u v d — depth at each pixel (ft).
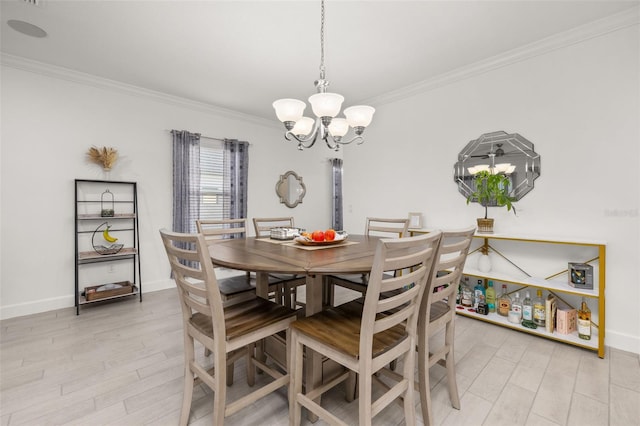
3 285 8.64
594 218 7.19
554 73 7.75
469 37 7.63
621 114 6.81
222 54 8.46
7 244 8.68
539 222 8.05
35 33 7.39
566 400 5.07
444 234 4.19
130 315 8.95
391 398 3.82
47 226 9.27
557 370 5.98
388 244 3.19
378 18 6.82
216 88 10.92
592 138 7.20
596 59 7.11
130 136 10.83
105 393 5.26
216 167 13.17
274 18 6.82
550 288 7.13
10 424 4.50
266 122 14.78
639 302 6.64
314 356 4.75
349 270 3.93
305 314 5.55
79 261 9.87
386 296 5.67
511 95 8.50
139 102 11.02
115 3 6.29
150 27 7.16
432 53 8.43
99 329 7.93
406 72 9.66
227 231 8.42
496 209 8.82
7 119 8.63
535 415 4.72
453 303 4.95
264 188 14.85
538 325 7.61
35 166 9.06
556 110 7.73
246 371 6.12
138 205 11.02
